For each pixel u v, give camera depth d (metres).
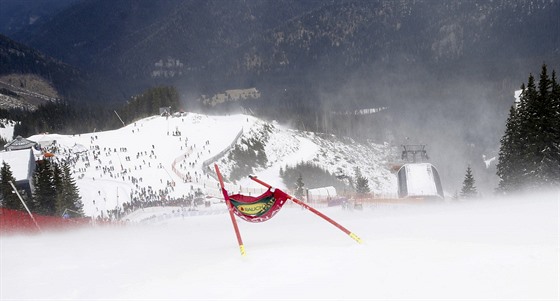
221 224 31.77
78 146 130.12
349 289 5.42
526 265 5.47
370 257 6.95
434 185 66.25
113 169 112.38
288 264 7.12
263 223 26.00
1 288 7.98
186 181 102.81
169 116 178.00
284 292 5.61
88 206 83.38
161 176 106.81
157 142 141.50
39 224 23.09
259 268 7.09
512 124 43.31
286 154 186.12
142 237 17.41
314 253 7.73
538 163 38.72
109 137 145.88
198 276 7.15
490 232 9.38
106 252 12.37
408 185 68.12
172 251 11.57
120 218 63.72
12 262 11.14
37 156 117.19
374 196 72.75
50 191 71.38
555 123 38.50
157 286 6.83
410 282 5.38
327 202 66.75
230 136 161.75
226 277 6.80
